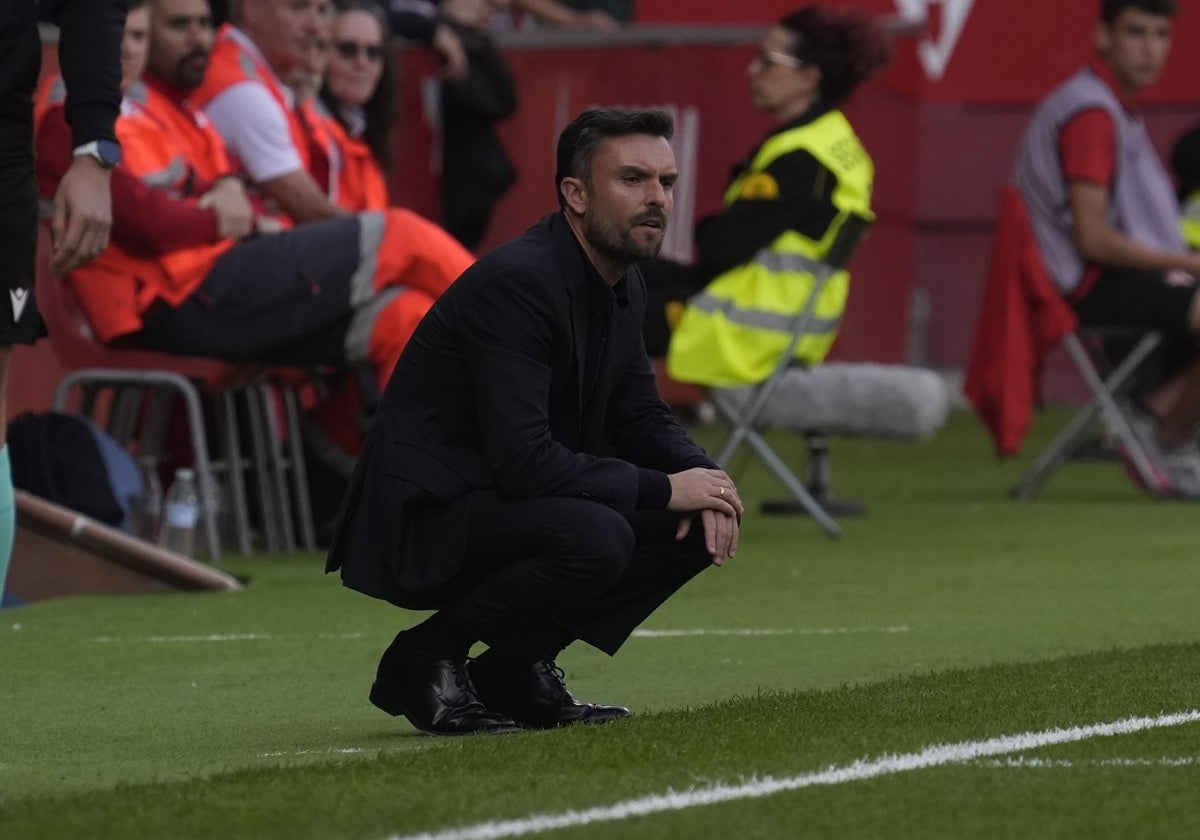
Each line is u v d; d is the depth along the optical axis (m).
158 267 26.61
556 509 14.56
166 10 27.31
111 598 24.08
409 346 14.98
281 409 30.20
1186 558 27.89
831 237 30.09
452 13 40.31
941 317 59.56
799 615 22.42
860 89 48.78
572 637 15.25
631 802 12.08
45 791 12.97
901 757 13.34
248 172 29.20
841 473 42.66
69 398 29.08
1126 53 36.16
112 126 15.40
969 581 25.45
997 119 58.47
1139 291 35.44
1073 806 11.99
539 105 43.91
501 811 11.85
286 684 18.03
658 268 30.72
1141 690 16.06
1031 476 37.41
